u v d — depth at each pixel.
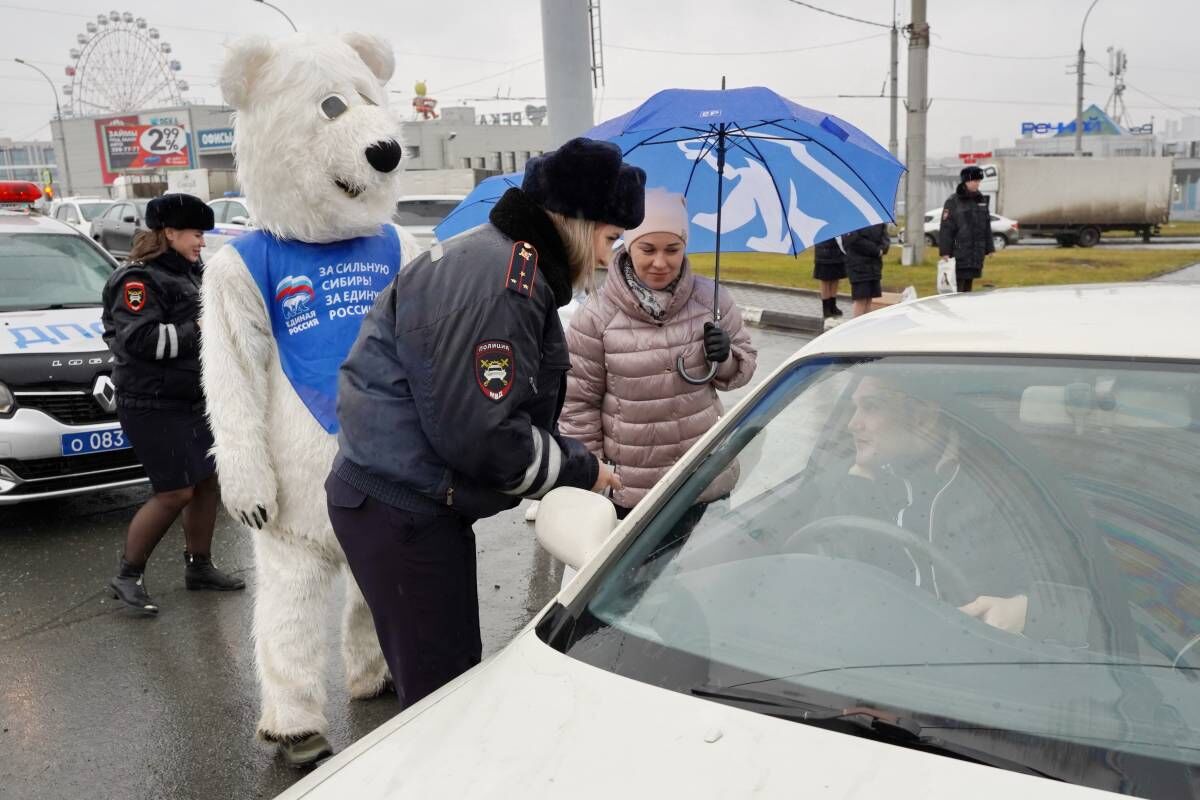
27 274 6.52
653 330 3.31
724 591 1.85
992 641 1.65
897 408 2.03
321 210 3.14
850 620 1.74
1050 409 1.91
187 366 4.30
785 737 1.49
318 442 3.10
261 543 3.20
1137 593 1.66
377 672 3.65
